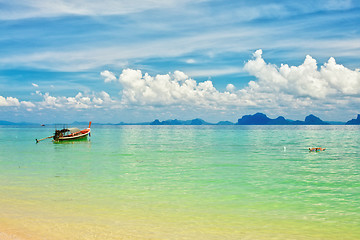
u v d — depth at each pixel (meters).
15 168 32.56
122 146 66.81
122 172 30.00
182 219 14.82
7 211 15.93
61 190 21.45
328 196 20.23
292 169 32.66
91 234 12.57
